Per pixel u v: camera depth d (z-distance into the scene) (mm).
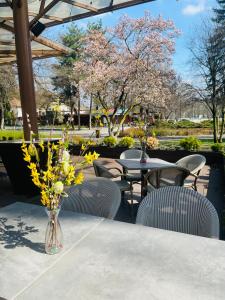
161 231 1357
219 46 10391
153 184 3176
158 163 3797
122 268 1036
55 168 1169
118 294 889
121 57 12273
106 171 3559
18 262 1092
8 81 14523
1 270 1039
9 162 3785
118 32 12352
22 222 1485
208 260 1086
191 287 920
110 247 1199
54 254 1148
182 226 1756
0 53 5918
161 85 13023
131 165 3631
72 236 1309
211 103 10914
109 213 1855
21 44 3697
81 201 2006
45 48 5496
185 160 4109
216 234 1560
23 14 3654
